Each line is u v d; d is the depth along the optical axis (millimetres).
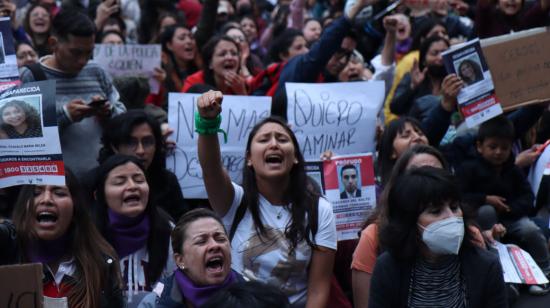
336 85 8031
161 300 5254
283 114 8031
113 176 6102
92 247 5719
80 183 6047
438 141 7789
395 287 5109
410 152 6164
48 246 5652
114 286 5699
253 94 9258
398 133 7344
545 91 7684
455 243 4895
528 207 7695
